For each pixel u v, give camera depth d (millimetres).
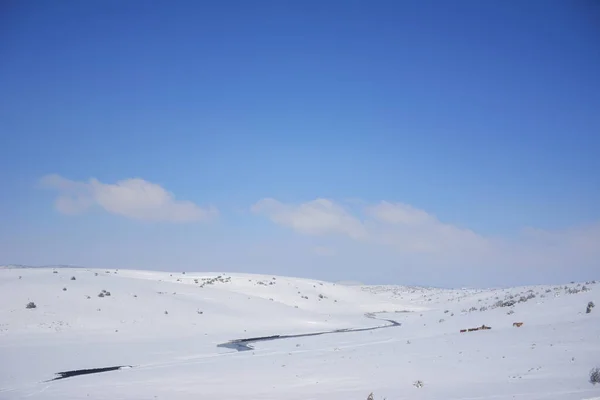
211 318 62250
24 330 46531
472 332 42906
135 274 117375
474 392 20172
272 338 52531
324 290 116812
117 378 29875
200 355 40188
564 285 79750
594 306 43688
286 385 25297
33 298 55688
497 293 97438
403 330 55781
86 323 51219
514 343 32625
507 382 22000
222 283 111750
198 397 23344
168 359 38281
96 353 39750
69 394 25453
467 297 110188
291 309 79000
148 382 28047
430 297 136000
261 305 76875
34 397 24953
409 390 21906
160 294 69375
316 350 40625
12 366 33719
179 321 57844
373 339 47750
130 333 49969
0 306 51969
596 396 17266
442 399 19109
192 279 115562
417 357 31609
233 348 44250
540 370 23969
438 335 45281
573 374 22281
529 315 48281
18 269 77875
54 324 49250
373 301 114000
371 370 28188
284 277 134500
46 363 35219
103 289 64812
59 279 67562
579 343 29375
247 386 25531
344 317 78375
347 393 22203
